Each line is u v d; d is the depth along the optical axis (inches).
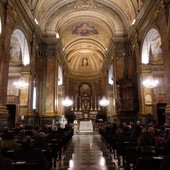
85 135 892.0
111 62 928.9
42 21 767.7
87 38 1119.6
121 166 267.9
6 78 418.3
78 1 780.0
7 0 424.8
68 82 1349.7
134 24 652.1
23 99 578.2
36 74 696.4
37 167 121.6
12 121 629.9
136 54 661.3
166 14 428.5
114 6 785.6
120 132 343.3
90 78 1464.1
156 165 136.7
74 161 307.4
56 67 783.1
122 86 701.3
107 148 455.2
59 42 820.0
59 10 792.3
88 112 1304.1
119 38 793.6
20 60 600.7
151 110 588.4
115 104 787.4
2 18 408.5
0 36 399.5
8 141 199.6
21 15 520.1
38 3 679.7
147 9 535.8
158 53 609.0
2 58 403.9
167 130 231.6
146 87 598.5
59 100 994.1
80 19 900.0
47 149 204.7
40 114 719.1
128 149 221.3
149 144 168.4
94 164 283.9
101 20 879.7
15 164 116.8
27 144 144.6
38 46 728.3
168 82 418.9
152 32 552.4
